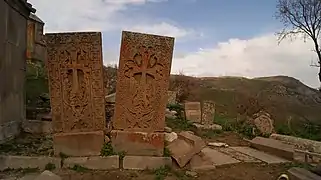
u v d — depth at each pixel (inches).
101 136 248.4
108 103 420.8
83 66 248.1
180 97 794.2
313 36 743.1
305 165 270.1
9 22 322.0
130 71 249.4
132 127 251.3
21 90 365.1
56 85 248.5
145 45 248.5
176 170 242.4
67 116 249.3
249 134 432.1
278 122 628.4
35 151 261.0
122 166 243.3
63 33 246.1
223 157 290.8
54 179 198.7
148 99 251.0
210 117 497.7
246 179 234.4
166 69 250.2
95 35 247.0
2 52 300.0
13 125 325.4
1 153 249.0
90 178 220.8
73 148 246.7
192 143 259.1
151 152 249.3
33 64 735.1
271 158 295.1
